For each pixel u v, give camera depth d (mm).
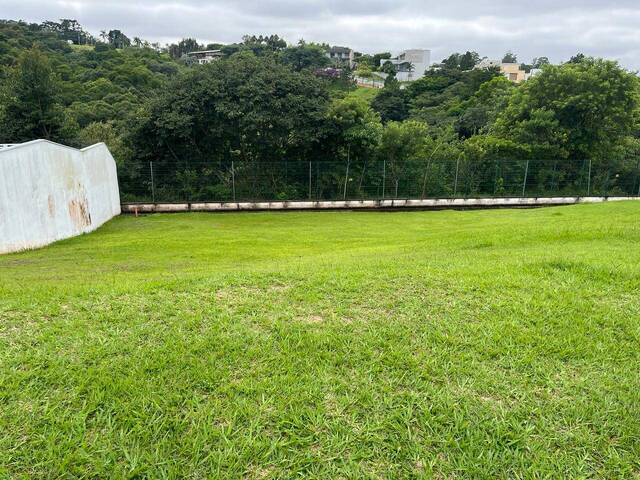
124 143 21641
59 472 1835
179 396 2303
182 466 1875
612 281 4250
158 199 20281
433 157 23219
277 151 22375
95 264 8414
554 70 24625
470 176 22047
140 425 2092
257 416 2174
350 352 2801
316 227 15352
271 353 2773
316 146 22359
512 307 3559
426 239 10039
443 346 2891
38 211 11664
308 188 21203
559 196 22531
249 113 20484
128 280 5059
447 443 2023
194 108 20562
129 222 16984
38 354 2699
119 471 1845
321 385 2439
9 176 10453
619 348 2906
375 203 21266
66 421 2102
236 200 20781
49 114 21359
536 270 4727
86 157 15062
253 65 22359
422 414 2205
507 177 22266
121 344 2842
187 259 8859
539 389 2441
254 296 3852
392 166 21484
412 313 3445
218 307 3543
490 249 7168
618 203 15852
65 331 3049
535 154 24453
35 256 9812
